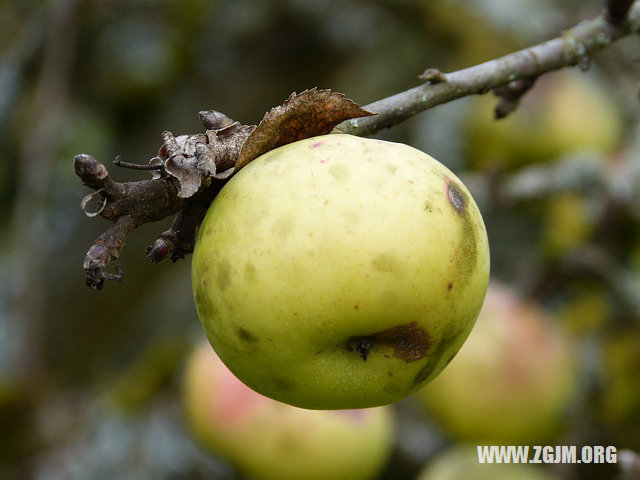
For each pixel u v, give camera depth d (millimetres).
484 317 766
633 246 793
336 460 702
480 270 499
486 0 854
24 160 773
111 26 870
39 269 783
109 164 882
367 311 485
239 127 510
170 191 492
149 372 807
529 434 750
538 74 534
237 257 489
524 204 837
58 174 857
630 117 866
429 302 488
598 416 748
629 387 747
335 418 705
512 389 741
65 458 775
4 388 771
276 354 493
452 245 490
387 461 793
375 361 500
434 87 522
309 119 506
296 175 490
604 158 806
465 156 857
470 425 749
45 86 791
